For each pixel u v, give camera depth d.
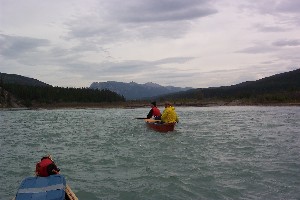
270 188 9.97
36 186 7.71
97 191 10.09
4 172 12.83
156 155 15.29
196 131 24.14
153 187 10.34
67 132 25.95
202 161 13.81
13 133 26.05
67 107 92.75
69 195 7.99
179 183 10.66
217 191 9.84
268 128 25.69
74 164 13.81
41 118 44.31
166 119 23.39
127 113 54.28
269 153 15.32
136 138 21.20
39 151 17.45
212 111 52.97
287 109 54.75
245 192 9.68
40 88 113.00
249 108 61.78
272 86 152.50
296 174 11.41
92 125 31.50
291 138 20.00
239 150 16.25
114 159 14.63
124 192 9.97
